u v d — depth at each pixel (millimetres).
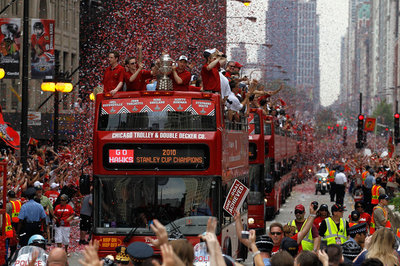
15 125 99250
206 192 33594
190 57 94875
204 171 33625
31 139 70812
